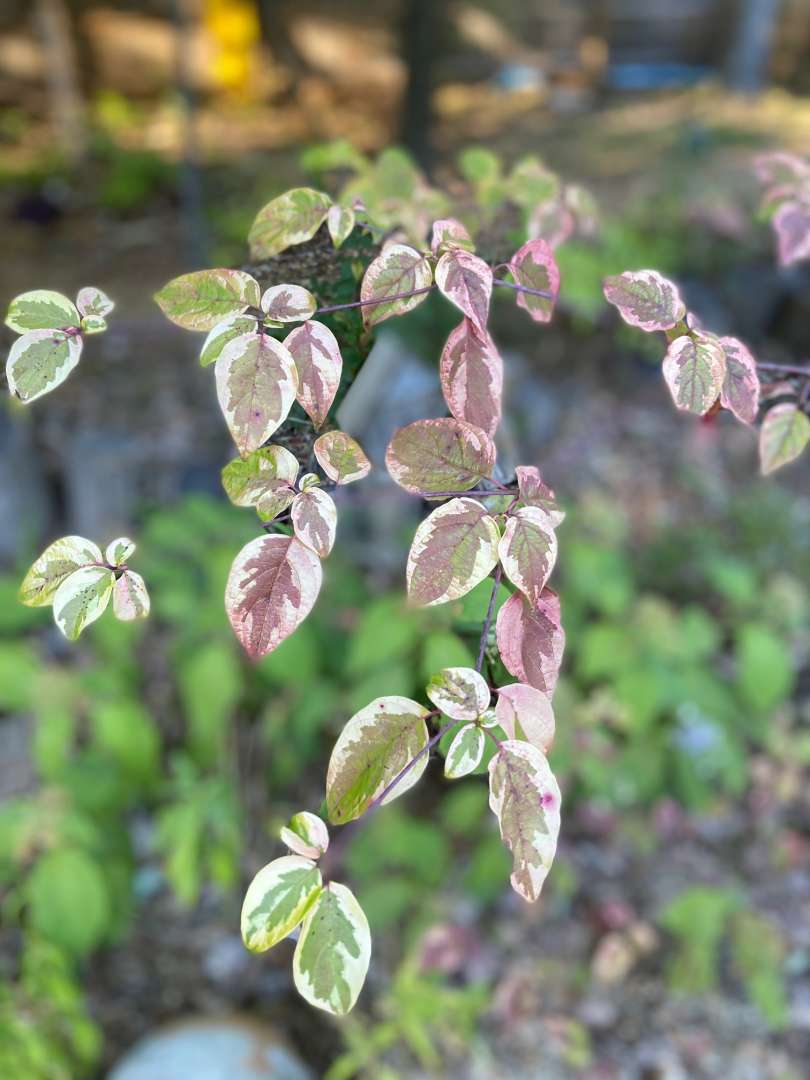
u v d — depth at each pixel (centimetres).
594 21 788
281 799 200
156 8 712
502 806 42
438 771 201
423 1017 154
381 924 171
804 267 402
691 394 49
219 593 186
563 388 368
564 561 222
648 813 204
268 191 548
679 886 196
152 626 236
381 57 763
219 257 403
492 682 48
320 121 724
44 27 594
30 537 263
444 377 47
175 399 330
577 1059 165
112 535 272
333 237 56
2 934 176
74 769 173
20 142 656
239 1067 149
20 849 163
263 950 40
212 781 176
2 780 194
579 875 197
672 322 50
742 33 770
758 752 221
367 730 43
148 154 600
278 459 45
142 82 730
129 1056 157
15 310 45
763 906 193
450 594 44
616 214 452
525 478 46
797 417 60
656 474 324
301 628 189
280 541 44
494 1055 168
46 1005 146
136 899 192
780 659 205
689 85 804
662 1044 172
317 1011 175
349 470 45
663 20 786
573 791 204
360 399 169
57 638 240
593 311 217
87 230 525
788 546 275
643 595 258
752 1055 171
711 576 249
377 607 164
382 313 48
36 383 44
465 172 88
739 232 364
